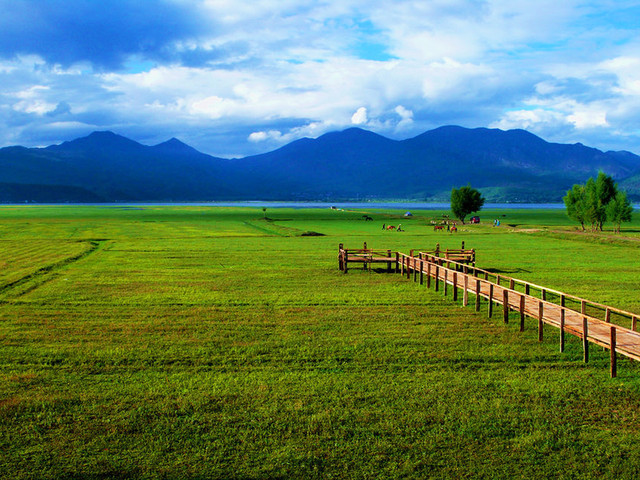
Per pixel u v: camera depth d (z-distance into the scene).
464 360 17.11
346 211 183.12
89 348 18.11
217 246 54.88
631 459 11.16
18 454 11.32
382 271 37.03
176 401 13.85
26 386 14.77
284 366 16.52
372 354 17.64
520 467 10.96
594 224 84.19
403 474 10.72
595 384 14.98
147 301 25.81
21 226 89.31
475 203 109.06
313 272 36.25
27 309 23.95
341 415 13.12
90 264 39.88
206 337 19.55
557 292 21.98
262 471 10.81
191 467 10.93
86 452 11.43
